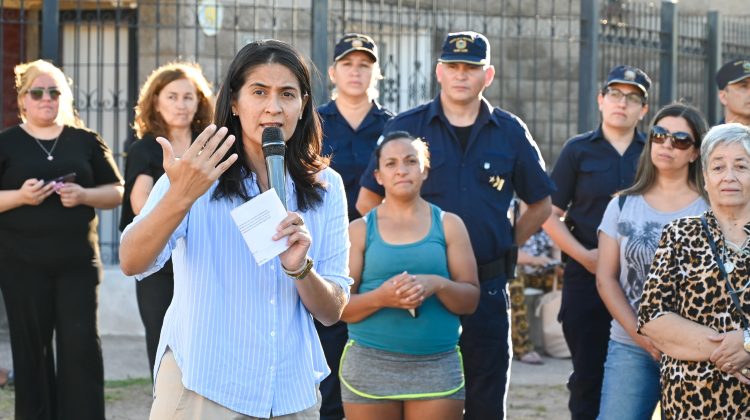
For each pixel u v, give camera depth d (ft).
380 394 25.18
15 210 30.94
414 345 25.18
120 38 50.52
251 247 15.58
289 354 16.98
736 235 21.45
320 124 17.84
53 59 43.09
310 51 47.47
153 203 16.43
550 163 59.67
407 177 25.94
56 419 32.07
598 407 31.48
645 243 26.16
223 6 48.06
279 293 16.88
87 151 32.30
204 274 16.65
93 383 31.32
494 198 28.89
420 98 51.37
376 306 25.02
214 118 17.07
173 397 16.67
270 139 16.37
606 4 57.57
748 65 33.78
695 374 21.24
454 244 26.32
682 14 61.26
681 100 31.40
